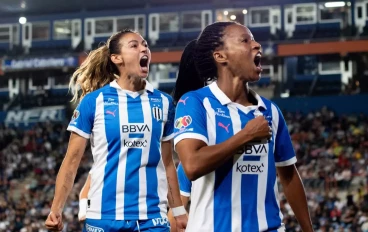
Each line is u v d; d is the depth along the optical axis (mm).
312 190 35250
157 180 7348
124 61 7449
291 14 51500
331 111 46656
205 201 4820
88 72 7738
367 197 31844
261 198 4867
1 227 35250
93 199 7246
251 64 4902
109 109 7293
